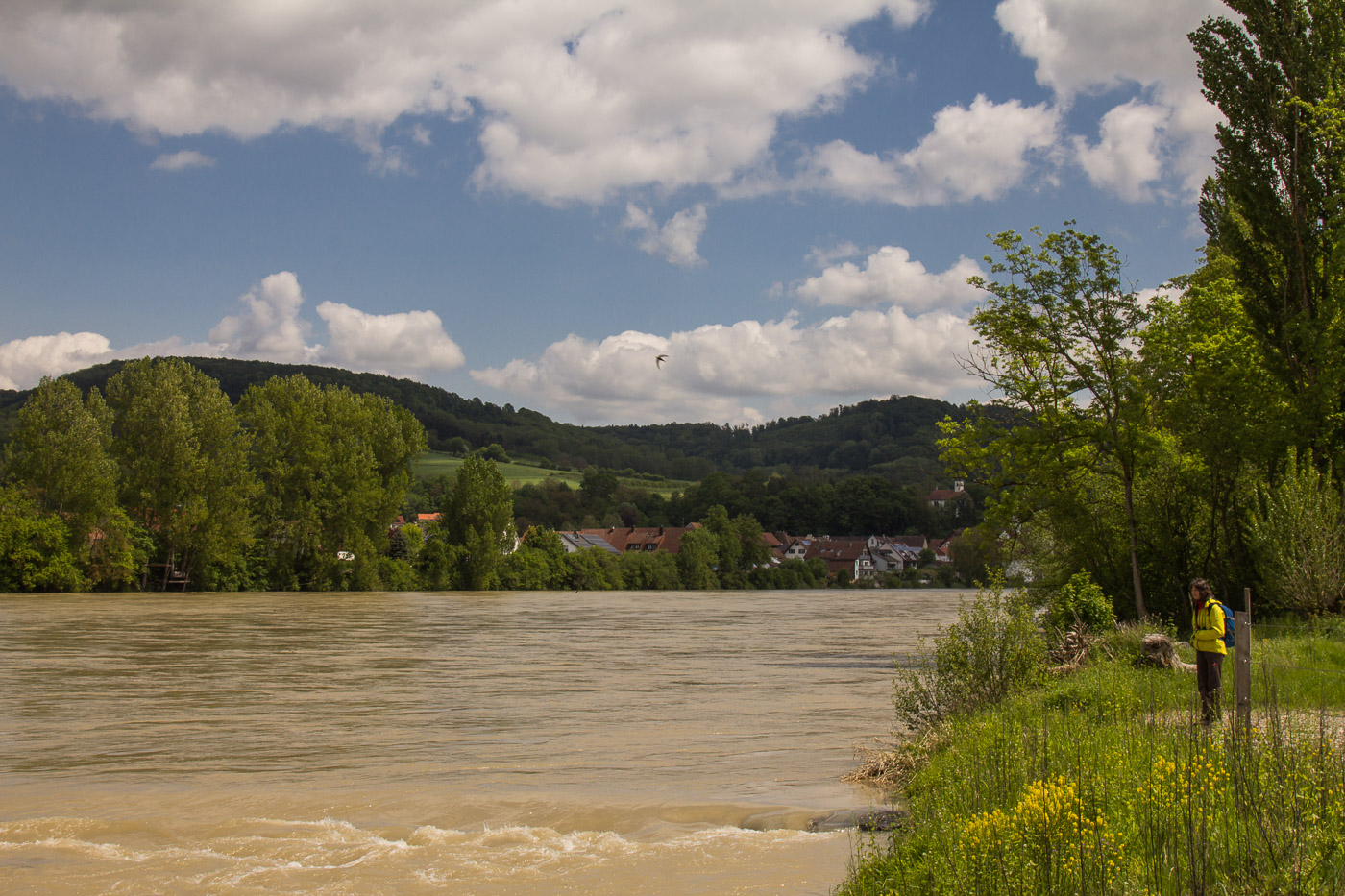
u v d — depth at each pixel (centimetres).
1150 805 734
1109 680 1455
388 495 9488
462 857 1055
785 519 18925
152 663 3138
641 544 16600
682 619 6231
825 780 1448
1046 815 693
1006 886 647
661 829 1167
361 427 9288
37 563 7212
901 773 1375
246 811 1260
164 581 8000
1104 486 3250
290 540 8838
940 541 18375
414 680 2809
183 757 1650
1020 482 3206
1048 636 2412
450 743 1791
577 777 1484
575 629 5194
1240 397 2723
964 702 1583
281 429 8981
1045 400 3044
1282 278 2802
